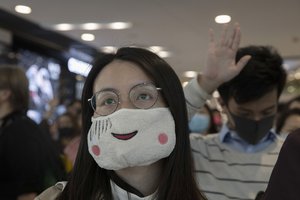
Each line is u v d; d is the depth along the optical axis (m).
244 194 1.24
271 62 1.23
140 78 0.81
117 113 0.77
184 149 0.86
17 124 1.68
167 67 0.85
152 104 0.81
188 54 7.02
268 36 5.67
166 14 4.75
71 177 0.87
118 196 0.84
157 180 0.85
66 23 5.33
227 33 1.25
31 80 6.20
